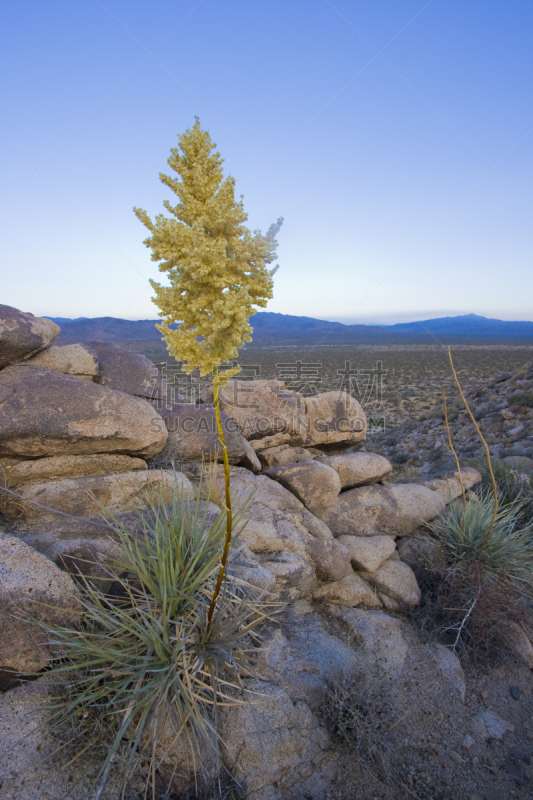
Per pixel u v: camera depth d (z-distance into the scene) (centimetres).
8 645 263
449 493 622
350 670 378
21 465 405
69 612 284
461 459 1280
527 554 509
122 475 429
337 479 559
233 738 304
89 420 415
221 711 311
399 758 332
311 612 451
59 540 346
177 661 280
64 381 417
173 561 321
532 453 1150
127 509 416
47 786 249
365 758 324
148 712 281
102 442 429
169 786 265
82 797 253
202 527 345
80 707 273
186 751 284
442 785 321
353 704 341
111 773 271
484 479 753
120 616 296
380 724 341
